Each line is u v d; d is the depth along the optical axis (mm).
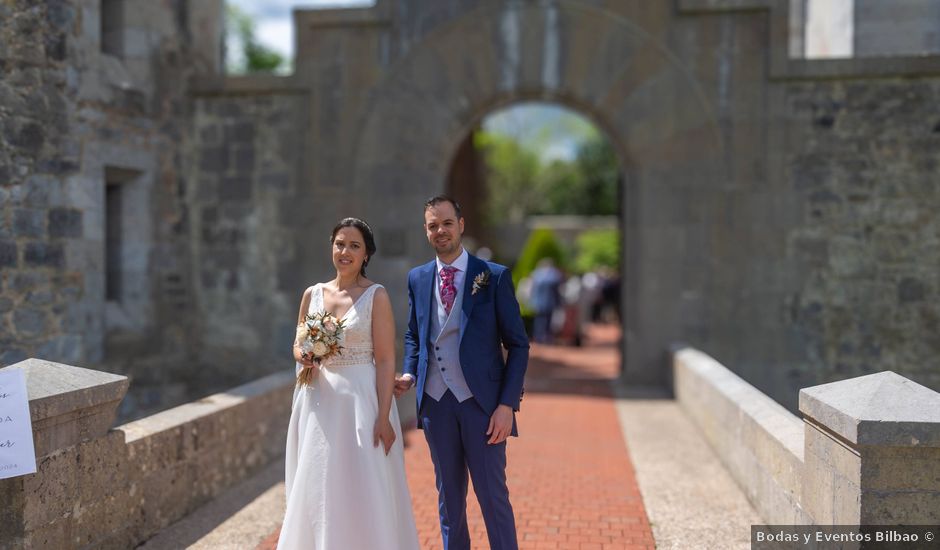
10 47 5641
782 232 7590
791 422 4000
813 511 3221
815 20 9625
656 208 7879
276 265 8297
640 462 5254
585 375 9531
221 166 8359
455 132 8219
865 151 7398
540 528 3959
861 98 7398
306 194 8250
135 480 3631
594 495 4523
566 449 5633
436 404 3025
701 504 4340
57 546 3068
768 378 7617
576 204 31469
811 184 7520
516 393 2961
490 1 8016
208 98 8359
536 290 13523
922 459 2672
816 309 7523
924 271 7297
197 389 8352
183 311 8250
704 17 7723
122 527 3521
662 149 7852
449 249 3102
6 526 2885
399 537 2943
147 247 7621
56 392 3029
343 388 2918
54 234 6098
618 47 7887
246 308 8336
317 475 2852
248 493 4496
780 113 7570
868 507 2697
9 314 5676
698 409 6062
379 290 3027
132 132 7277
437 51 8109
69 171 6273
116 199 7484
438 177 8227
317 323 2920
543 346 13289
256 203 8320
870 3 8195
